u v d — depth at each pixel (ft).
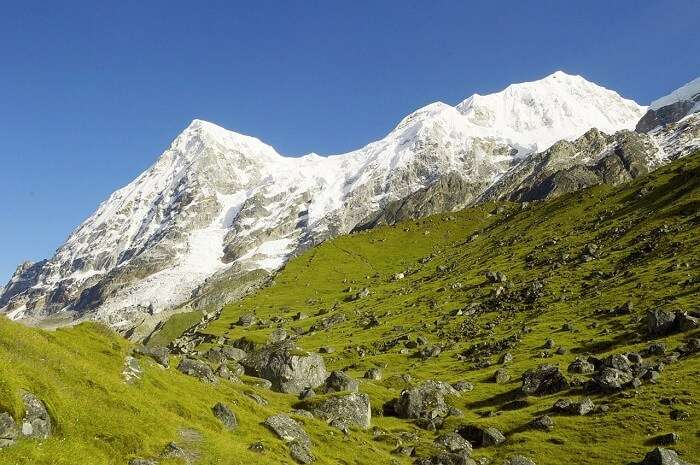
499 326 561.02
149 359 216.13
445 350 528.63
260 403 266.77
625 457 232.73
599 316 483.51
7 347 135.74
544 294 609.42
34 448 108.37
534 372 363.56
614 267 611.06
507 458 252.62
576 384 337.52
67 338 179.11
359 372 489.67
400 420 333.21
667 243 602.03
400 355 538.06
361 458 229.66
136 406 156.66
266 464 170.30
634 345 384.27
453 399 358.64
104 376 162.71
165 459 139.44
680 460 214.28
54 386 131.54
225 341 654.12
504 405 336.70
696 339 346.33
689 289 455.63
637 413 270.87
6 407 108.99
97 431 132.36
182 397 197.67
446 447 269.64
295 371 350.02
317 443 227.81
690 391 279.49
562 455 247.70
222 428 189.06
